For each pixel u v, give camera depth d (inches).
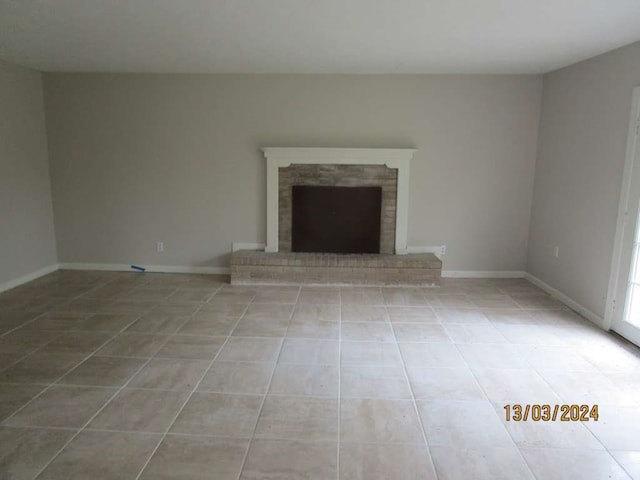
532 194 202.5
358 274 193.8
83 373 115.3
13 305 165.8
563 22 115.6
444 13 110.0
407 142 201.2
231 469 81.0
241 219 209.8
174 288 189.6
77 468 80.8
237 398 104.4
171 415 97.3
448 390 108.9
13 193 185.6
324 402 103.1
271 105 199.9
